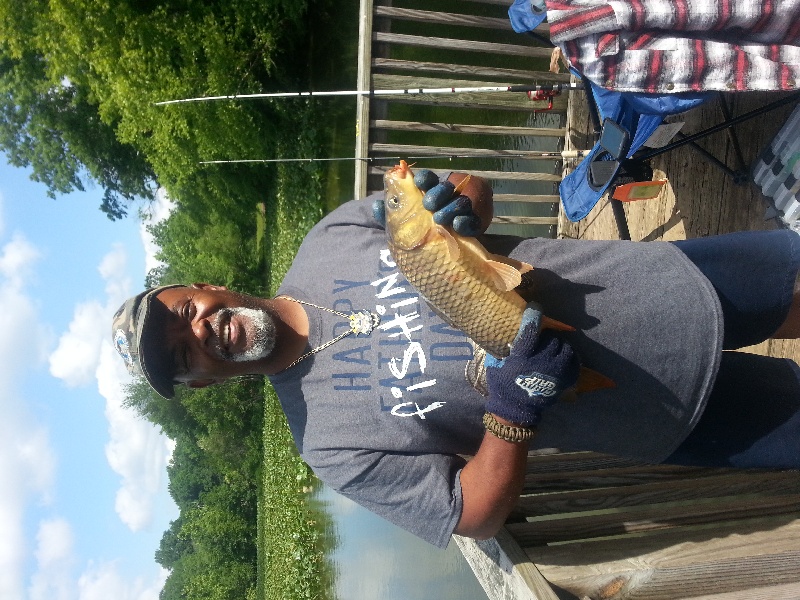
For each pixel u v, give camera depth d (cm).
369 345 203
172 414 3709
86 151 2067
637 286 187
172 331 216
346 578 894
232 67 1145
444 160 557
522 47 482
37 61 1742
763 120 339
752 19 247
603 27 263
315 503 1079
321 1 1191
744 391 203
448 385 192
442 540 187
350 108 1085
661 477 256
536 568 185
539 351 162
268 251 1728
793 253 195
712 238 202
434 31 579
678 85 262
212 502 3356
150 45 1105
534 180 510
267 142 1302
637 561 189
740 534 200
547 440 199
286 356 217
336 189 1137
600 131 387
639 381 184
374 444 196
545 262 195
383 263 210
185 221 2402
